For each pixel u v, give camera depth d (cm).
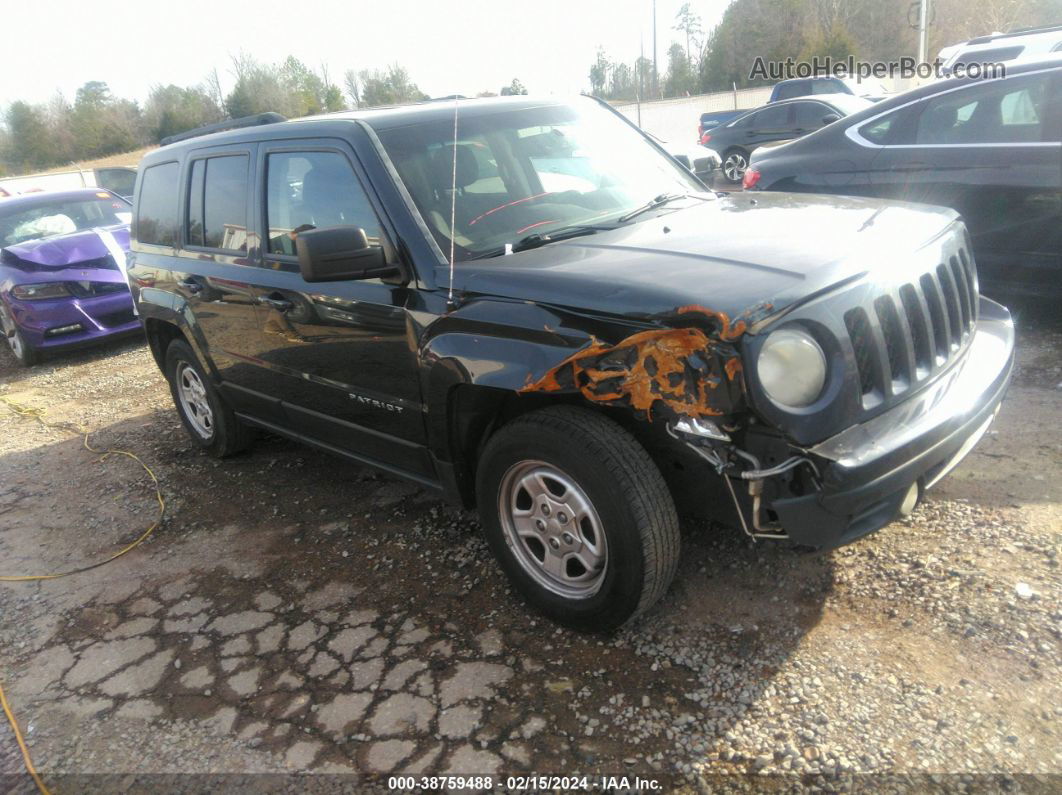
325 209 356
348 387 363
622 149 402
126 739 282
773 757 238
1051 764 223
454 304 298
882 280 262
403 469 368
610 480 262
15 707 307
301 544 398
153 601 367
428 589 345
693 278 253
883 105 585
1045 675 251
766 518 253
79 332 834
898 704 250
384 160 333
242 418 479
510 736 259
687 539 347
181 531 431
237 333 427
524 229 332
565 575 300
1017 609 279
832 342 242
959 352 298
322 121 369
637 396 248
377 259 312
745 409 235
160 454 546
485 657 297
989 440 396
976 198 527
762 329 230
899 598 295
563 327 263
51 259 823
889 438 246
